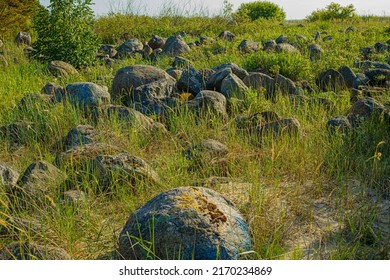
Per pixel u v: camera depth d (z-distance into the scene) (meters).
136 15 20.56
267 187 5.24
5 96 8.88
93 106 7.54
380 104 7.10
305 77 9.77
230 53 12.58
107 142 6.41
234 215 4.02
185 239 3.71
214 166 5.69
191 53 12.95
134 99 7.86
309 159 5.79
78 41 12.09
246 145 6.20
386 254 4.07
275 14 29.66
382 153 6.11
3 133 6.98
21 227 4.33
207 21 20.67
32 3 18.22
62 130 7.07
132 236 3.75
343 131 6.53
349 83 9.26
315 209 4.88
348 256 4.02
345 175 5.54
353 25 22.55
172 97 7.96
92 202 4.91
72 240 4.22
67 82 10.29
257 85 8.54
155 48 15.37
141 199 4.93
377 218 4.73
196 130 6.76
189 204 3.90
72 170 5.25
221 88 8.20
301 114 7.50
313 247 4.23
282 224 4.46
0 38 17.27
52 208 4.55
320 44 13.51
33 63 12.05
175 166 5.72
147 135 6.75
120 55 14.25
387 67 10.48
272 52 11.34
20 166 6.08
